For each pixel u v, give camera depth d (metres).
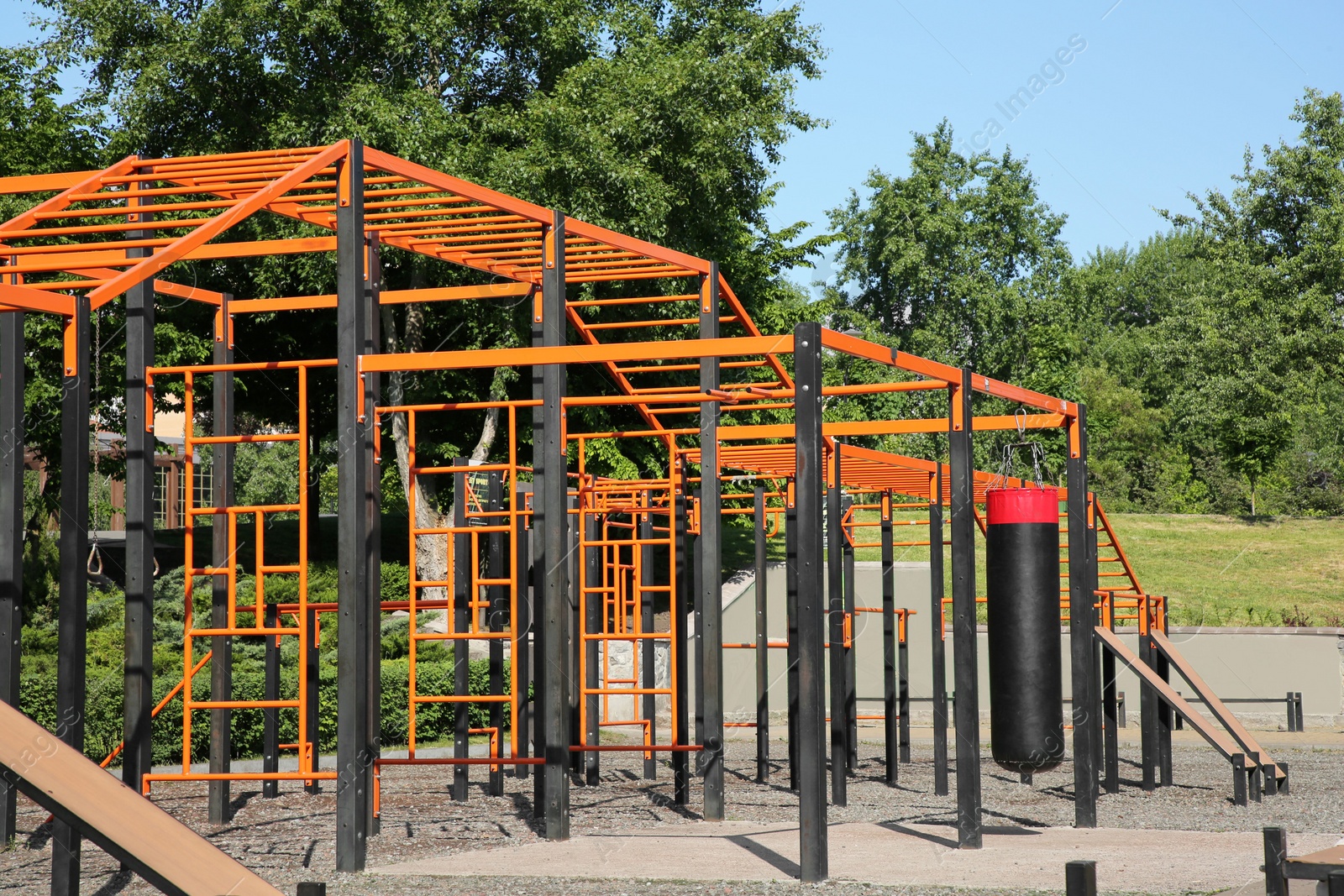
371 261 7.64
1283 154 30.52
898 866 6.03
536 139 19.78
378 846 7.01
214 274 21.39
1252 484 36.44
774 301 29.62
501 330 20.56
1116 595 13.02
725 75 20.88
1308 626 20.48
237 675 11.95
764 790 10.30
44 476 20.38
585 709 10.06
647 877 5.76
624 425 24.25
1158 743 11.19
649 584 11.66
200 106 21.25
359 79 20.78
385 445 23.31
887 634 11.06
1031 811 8.89
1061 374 36.84
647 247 8.16
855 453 9.59
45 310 6.21
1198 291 33.09
